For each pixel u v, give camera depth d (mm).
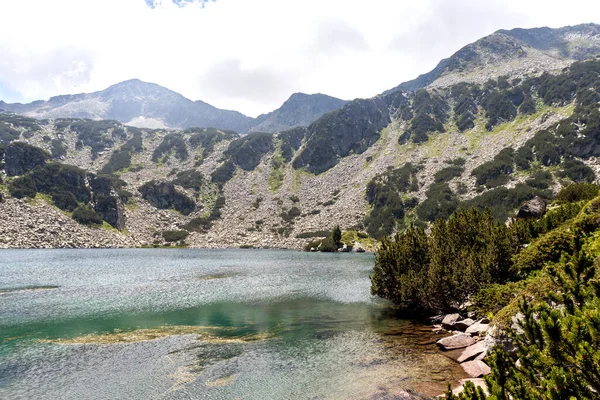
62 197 155125
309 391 16656
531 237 34500
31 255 95500
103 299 40438
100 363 20750
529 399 7215
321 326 29031
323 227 168375
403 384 16859
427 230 132125
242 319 31703
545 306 8336
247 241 165250
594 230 23375
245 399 16078
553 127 155875
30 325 29281
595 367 6625
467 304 29297
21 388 17469
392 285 34531
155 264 81062
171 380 18297
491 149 172875
